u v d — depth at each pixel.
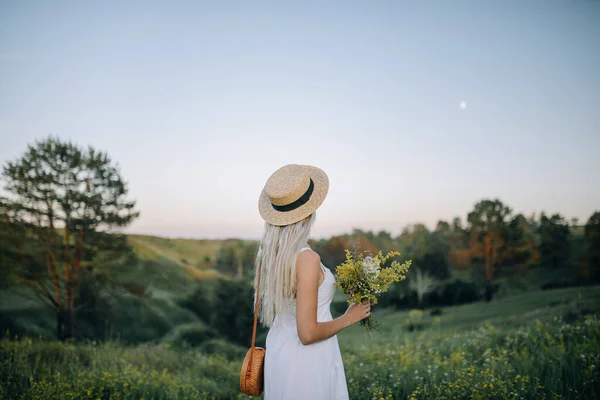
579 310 9.38
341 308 19.62
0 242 14.40
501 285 21.09
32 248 14.93
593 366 4.36
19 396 4.67
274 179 2.37
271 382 2.37
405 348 7.61
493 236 22.81
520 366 5.00
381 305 22.69
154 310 17.91
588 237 19.75
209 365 7.78
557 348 5.56
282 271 2.23
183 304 18.97
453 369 5.16
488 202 23.48
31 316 14.41
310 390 2.28
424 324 16.70
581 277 19.08
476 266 22.98
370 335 2.48
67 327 14.68
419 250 24.91
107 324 15.96
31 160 14.73
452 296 21.23
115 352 8.05
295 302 2.31
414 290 22.45
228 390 5.76
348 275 2.32
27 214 14.73
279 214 2.32
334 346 2.48
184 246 24.95
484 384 4.16
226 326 17.56
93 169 15.63
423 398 4.14
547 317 9.55
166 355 8.39
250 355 2.51
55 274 15.08
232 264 24.69
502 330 8.57
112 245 16.47
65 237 15.48
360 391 4.71
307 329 2.04
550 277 20.44
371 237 27.44
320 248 27.70
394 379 4.93
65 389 4.96
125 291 17.91
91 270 15.94
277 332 2.42
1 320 13.45
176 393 5.12
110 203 16.06
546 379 4.25
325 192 2.40
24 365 5.75
